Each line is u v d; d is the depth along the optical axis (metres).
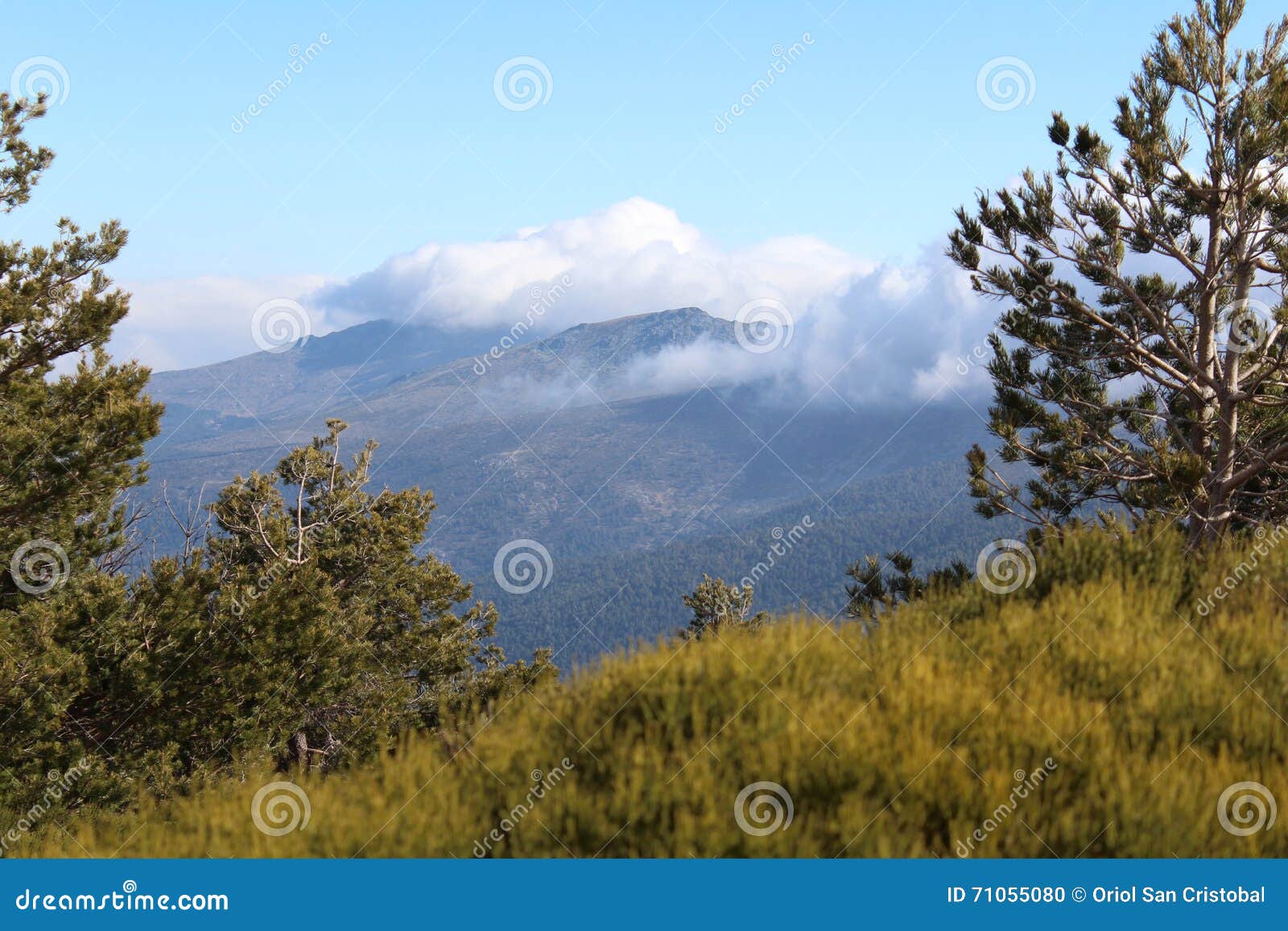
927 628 7.60
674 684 6.29
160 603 16.08
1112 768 4.92
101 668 15.05
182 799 7.16
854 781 4.95
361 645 22.64
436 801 5.46
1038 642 6.88
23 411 17.77
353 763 7.08
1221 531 13.81
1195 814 4.52
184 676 15.31
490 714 7.08
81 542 18.64
